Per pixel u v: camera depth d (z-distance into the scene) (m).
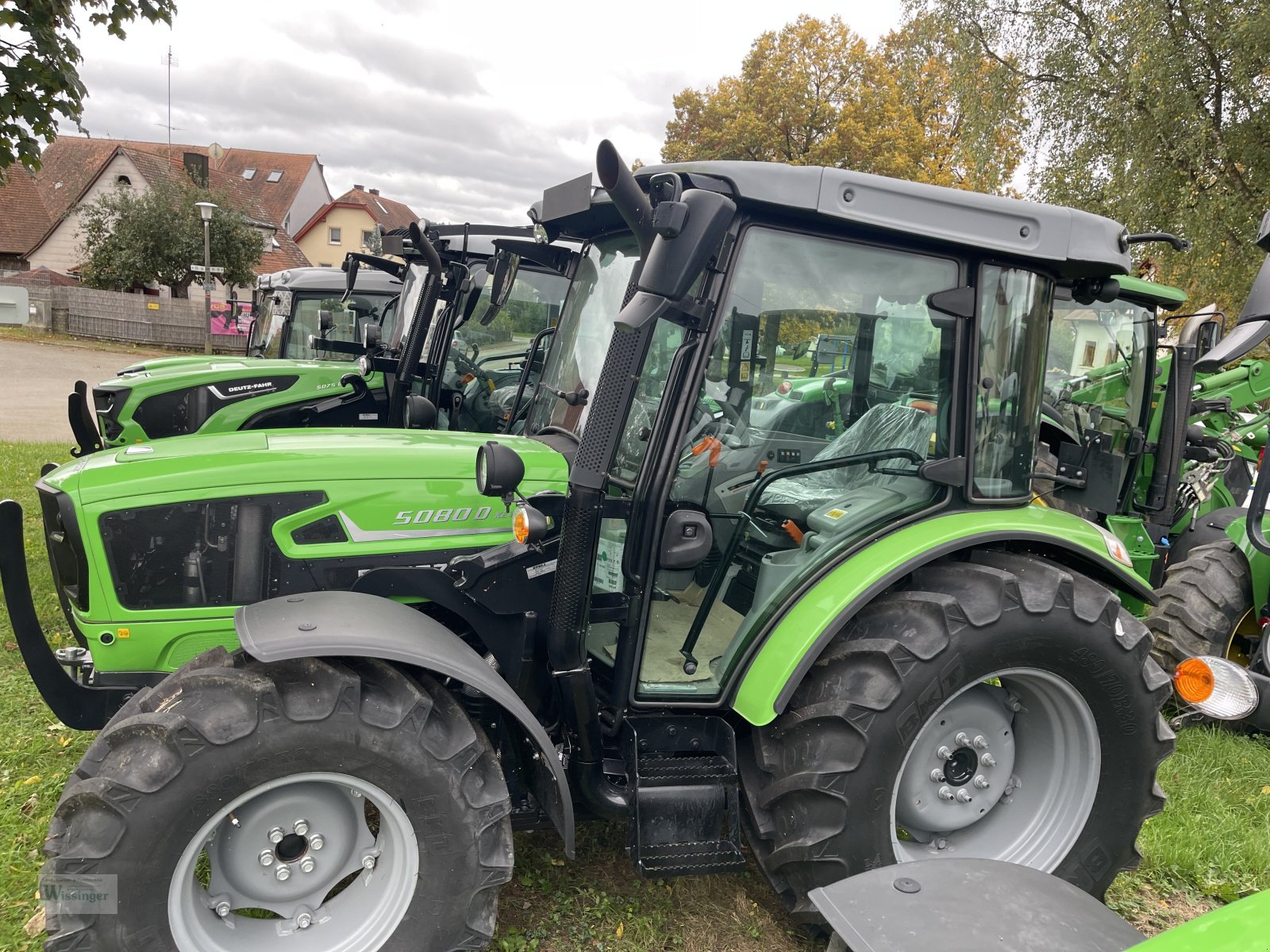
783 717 2.67
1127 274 2.83
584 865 3.10
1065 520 2.99
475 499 2.88
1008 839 2.93
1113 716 2.81
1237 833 3.52
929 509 2.83
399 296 7.26
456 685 2.69
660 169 2.55
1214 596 4.44
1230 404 5.90
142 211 27.47
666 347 2.61
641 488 2.54
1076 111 13.23
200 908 2.25
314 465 2.76
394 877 2.38
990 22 14.27
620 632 2.63
